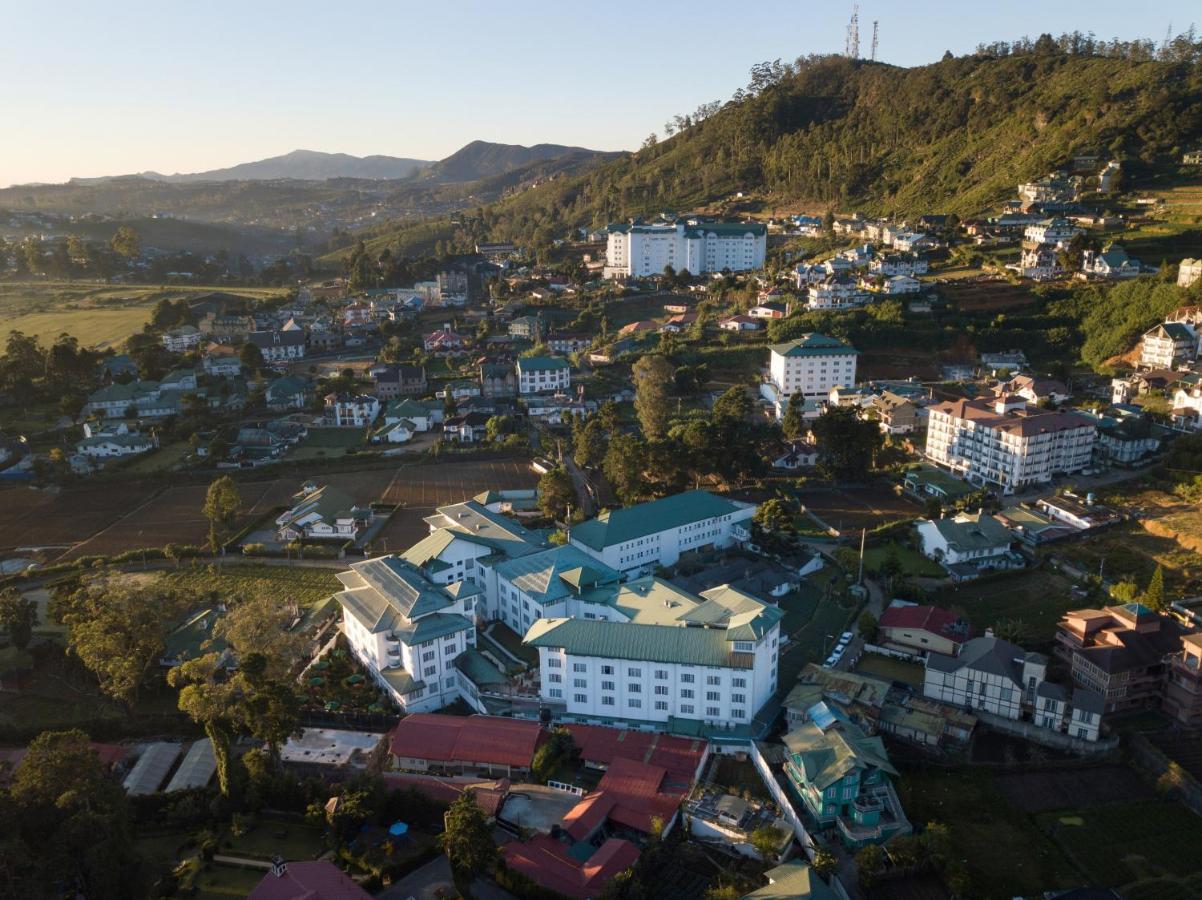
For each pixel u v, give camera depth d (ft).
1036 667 371.97
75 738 291.79
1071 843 309.22
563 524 598.75
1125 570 491.31
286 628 472.85
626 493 636.48
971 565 517.55
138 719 392.88
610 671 383.86
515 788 338.95
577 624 396.57
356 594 442.91
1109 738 360.07
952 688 388.78
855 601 488.02
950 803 331.77
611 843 298.56
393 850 303.07
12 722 396.37
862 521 600.80
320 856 305.94
